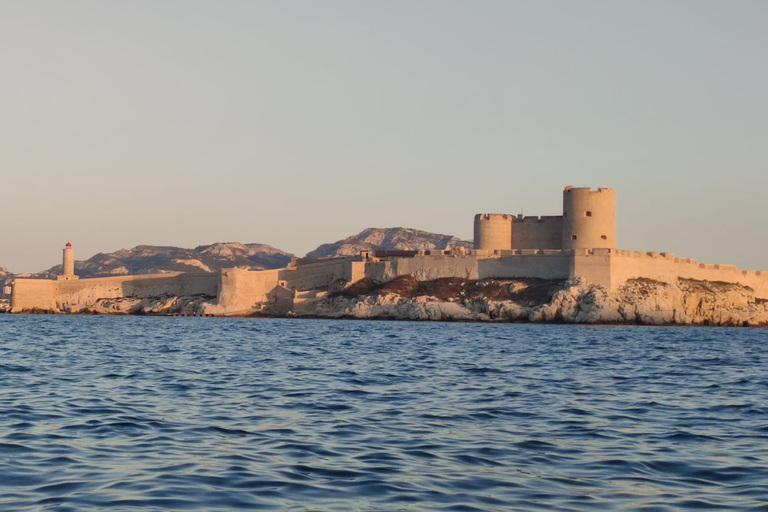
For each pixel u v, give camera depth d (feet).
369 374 154.30
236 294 551.18
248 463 73.10
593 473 71.15
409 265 531.50
